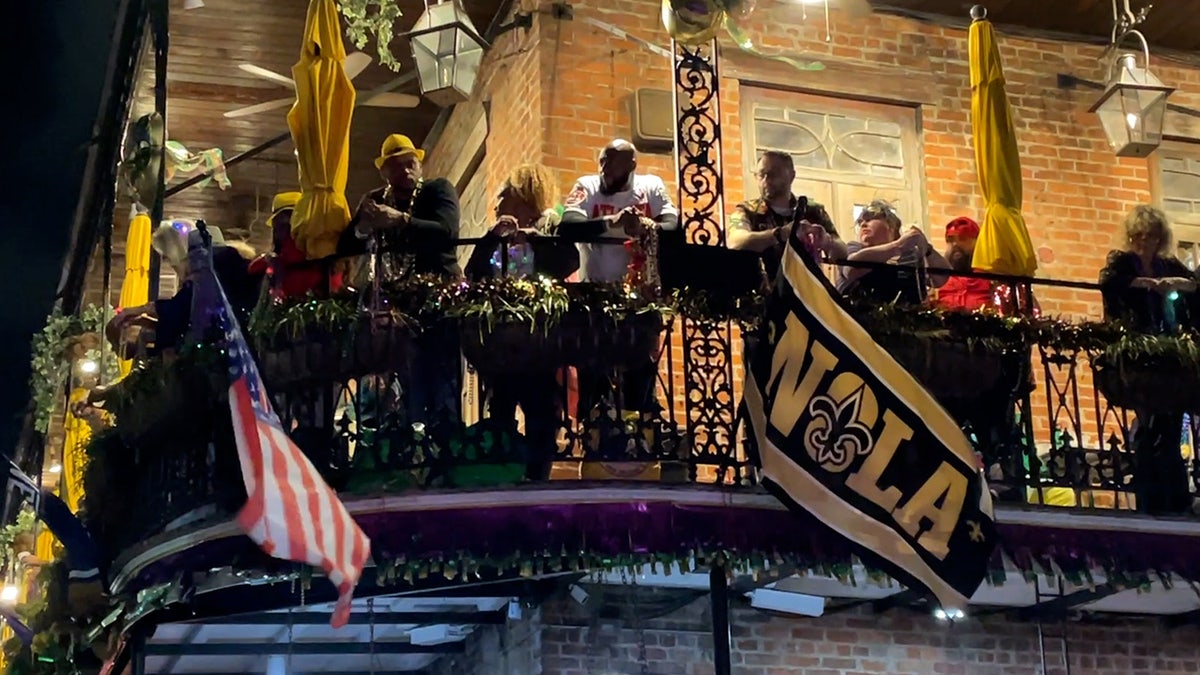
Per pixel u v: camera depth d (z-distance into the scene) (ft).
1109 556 24.85
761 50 32.73
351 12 28.48
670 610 27.20
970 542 23.57
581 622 26.84
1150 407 25.63
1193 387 25.61
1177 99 35.47
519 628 27.48
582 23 31.42
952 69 34.09
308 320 23.13
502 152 32.89
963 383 24.79
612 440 23.66
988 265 26.94
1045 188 33.99
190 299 25.66
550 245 25.20
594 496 23.04
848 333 23.95
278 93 35.14
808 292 23.95
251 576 23.73
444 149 37.63
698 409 24.38
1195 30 35.14
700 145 26.58
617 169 25.41
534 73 31.01
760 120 32.58
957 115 33.83
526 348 23.13
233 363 21.40
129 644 27.43
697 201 28.94
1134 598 28.81
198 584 24.43
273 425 21.29
